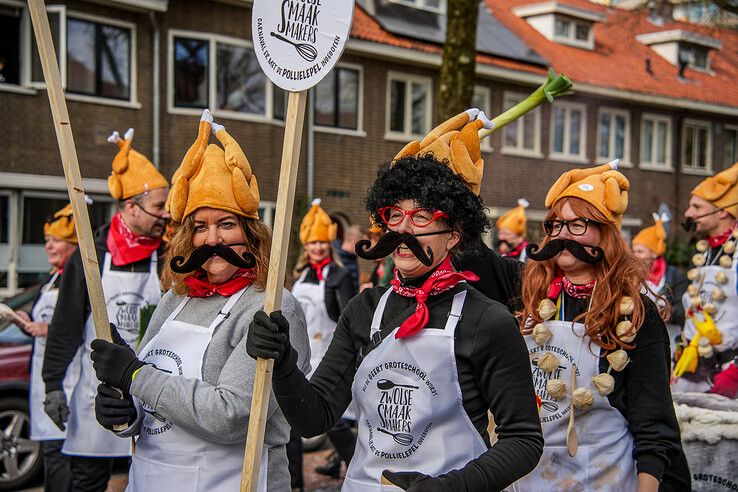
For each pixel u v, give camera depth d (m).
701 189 5.19
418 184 2.32
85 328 4.34
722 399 3.90
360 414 2.46
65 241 5.40
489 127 2.58
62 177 13.85
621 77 24.33
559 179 3.13
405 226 2.35
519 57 21.27
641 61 26.38
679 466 3.43
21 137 13.41
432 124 19.50
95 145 14.08
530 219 21.44
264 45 2.37
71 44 13.80
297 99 2.30
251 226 2.83
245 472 2.32
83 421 4.29
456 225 2.38
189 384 2.60
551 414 3.00
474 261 3.27
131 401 2.70
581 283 3.07
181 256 2.79
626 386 2.95
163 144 14.86
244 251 2.80
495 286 3.35
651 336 2.92
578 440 2.95
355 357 2.51
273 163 16.05
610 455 2.93
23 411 6.21
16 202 13.45
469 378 2.29
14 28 13.46
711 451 3.70
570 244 3.00
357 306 2.53
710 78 27.97
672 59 27.28
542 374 3.04
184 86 15.11
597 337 2.95
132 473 2.84
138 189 4.36
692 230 5.28
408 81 19.05
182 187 2.83
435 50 18.92
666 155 25.47
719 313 5.00
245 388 2.58
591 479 2.93
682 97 25.05
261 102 15.93
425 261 2.32
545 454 3.00
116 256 4.37
